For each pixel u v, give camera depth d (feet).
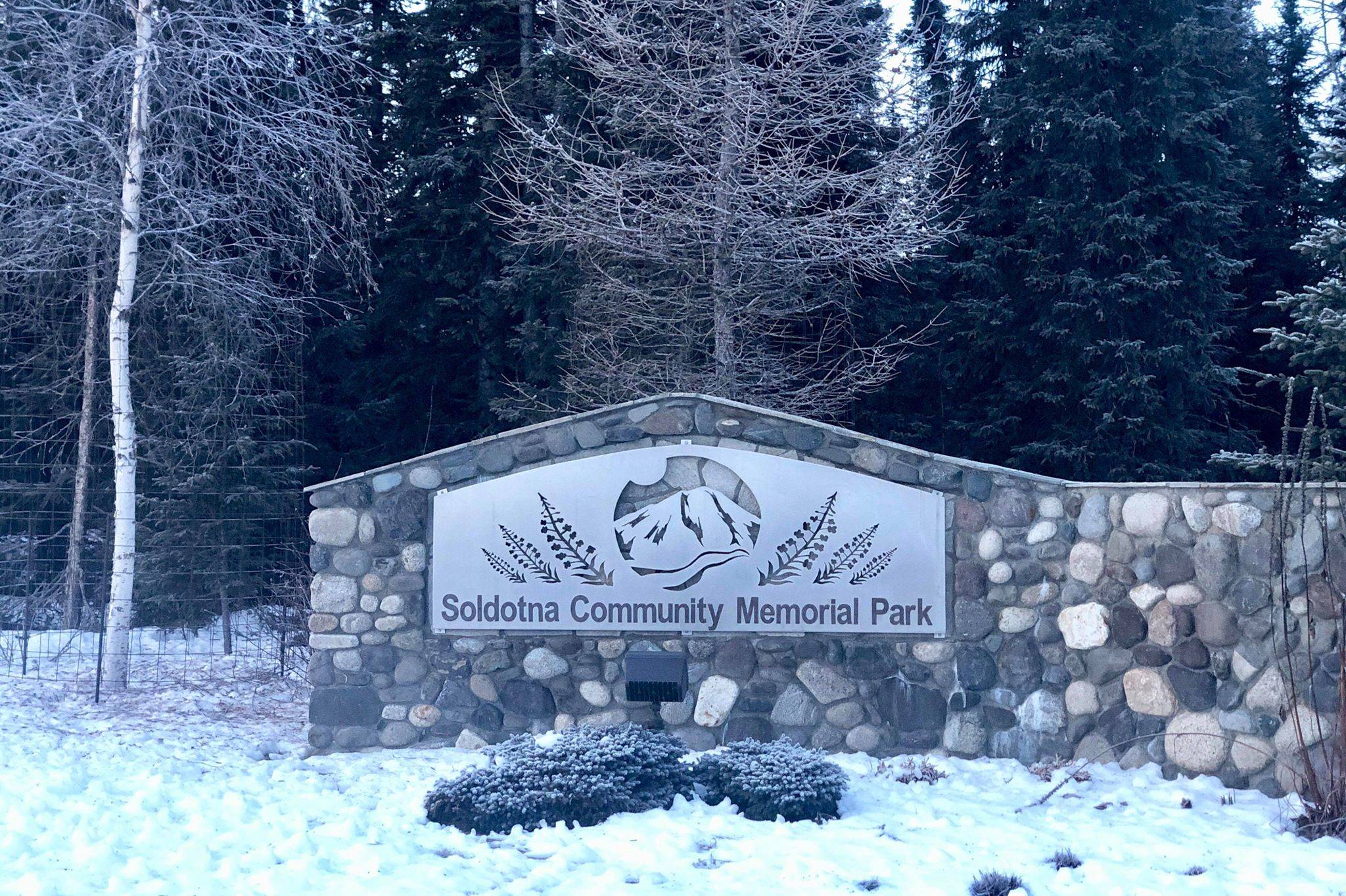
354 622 27.61
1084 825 20.62
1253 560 23.84
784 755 21.44
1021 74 64.13
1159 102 60.49
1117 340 58.59
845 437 26.66
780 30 46.24
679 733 26.61
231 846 17.51
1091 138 58.95
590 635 27.09
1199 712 24.06
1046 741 25.17
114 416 36.42
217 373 47.93
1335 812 20.53
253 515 48.60
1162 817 21.43
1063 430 60.18
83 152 36.88
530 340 60.95
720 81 46.96
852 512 26.37
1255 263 75.36
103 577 37.91
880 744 25.95
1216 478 62.34
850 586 26.32
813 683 26.32
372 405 66.23
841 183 46.91
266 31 37.55
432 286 66.95
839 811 20.61
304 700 35.68
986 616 25.88
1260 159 76.64
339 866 16.67
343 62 42.09
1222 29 65.98
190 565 45.03
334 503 27.84
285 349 58.49
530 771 20.20
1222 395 67.36
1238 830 20.57
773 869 17.16
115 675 35.83
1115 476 58.59
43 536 52.42
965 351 63.77
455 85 66.69
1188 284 61.16
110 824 18.08
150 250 42.39
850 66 47.50
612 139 54.95
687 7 47.83
